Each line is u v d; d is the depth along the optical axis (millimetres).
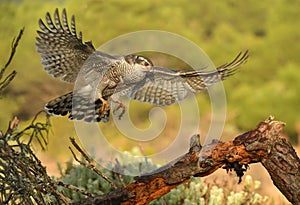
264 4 32844
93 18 26609
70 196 10812
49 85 22609
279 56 30906
